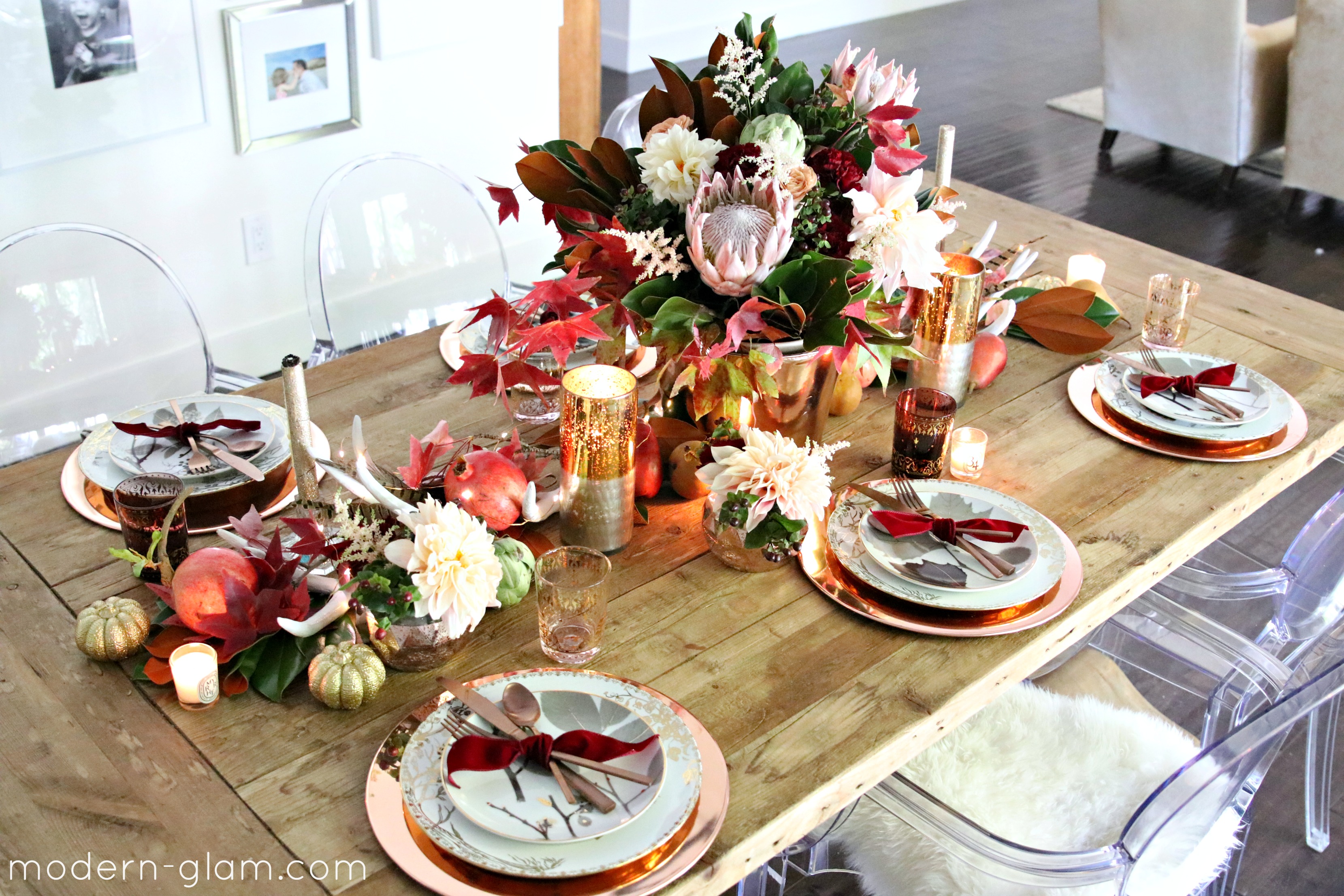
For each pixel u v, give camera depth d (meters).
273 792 1.00
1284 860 1.95
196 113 2.81
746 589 1.29
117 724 1.08
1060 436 1.60
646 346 1.34
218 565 1.13
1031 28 7.27
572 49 4.09
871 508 1.38
